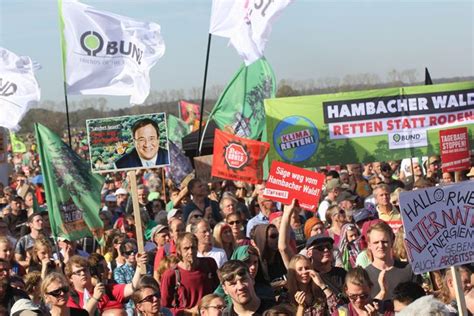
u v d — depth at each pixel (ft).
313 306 68.90
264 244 81.51
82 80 128.88
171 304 76.79
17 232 121.29
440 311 46.26
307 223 90.27
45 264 85.97
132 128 93.71
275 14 119.96
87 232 100.94
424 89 111.65
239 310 64.95
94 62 129.39
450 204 58.08
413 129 111.65
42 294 67.77
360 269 64.49
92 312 71.46
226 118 146.10
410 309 46.68
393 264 70.85
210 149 193.26
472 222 58.39
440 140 108.78
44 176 100.48
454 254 57.88
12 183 221.87
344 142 110.63
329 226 101.65
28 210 132.46
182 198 120.06
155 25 131.54
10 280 75.25
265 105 110.63
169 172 173.58
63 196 100.68
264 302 65.98
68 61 128.26
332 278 71.41
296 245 91.91
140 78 130.72
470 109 111.86
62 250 99.14
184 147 194.59
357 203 107.96
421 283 71.05
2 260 72.79
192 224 86.63
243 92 145.18
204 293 76.79
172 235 89.86
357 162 111.04
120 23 130.21
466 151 109.70
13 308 65.46
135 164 93.97
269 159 111.04
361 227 95.76
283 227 78.79
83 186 101.24
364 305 63.98
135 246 91.61
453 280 58.18
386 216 96.63
